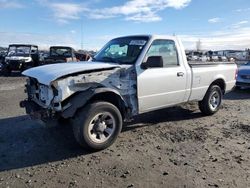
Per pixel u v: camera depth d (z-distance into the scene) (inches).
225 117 287.3
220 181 151.6
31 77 204.2
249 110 323.0
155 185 146.3
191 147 201.2
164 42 235.6
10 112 295.6
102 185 146.3
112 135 196.2
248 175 159.0
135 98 214.4
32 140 211.0
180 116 286.2
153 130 239.1
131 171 161.9
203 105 282.5
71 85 182.5
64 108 182.1
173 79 237.3
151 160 177.5
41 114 186.2
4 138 214.8
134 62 213.6
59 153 187.6
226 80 299.0
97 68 192.2
